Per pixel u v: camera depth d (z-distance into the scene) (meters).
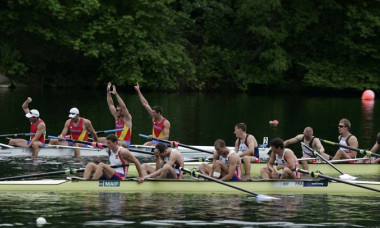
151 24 96.19
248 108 79.00
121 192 32.12
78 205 28.80
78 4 90.12
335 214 28.03
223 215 27.39
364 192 33.62
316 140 40.66
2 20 93.25
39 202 29.34
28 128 53.56
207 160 40.38
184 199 30.70
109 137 32.22
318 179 35.47
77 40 90.75
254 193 31.72
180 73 96.12
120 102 45.12
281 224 26.05
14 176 33.62
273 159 34.94
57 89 95.81
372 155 40.88
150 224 25.62
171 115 68.38
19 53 94.75
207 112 72.50
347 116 71.94
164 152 33.69
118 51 95.69
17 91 88.69
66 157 43.34
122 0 96.06
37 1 88.62
